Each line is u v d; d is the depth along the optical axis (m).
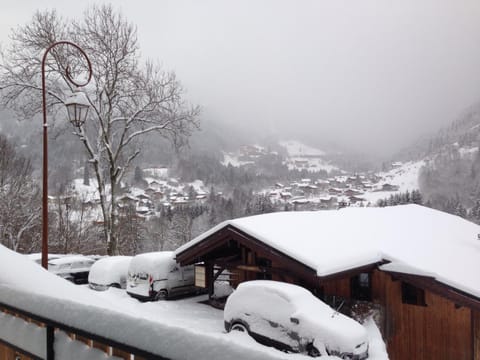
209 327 9.57
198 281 12.48
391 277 10.84
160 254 13.42
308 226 12.46
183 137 22.47
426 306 10.45
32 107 19.72
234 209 108.50
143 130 21.17
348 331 7.21
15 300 2.77
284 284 8.47
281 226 11.81
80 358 2.40
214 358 1.58
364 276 11.27
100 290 14.13
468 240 15.18
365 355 7.39
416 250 11.84
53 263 15.59
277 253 10.27
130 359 2.18
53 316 2.40
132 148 22.89
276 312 7.78
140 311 11.19
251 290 8.33
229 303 8.54
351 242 11.43
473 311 10.09
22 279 4.12
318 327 7.21
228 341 1.62
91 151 20.28
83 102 10.66
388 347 10.59
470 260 12.37
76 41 20.38
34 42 19.47
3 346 3.18
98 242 33.41
